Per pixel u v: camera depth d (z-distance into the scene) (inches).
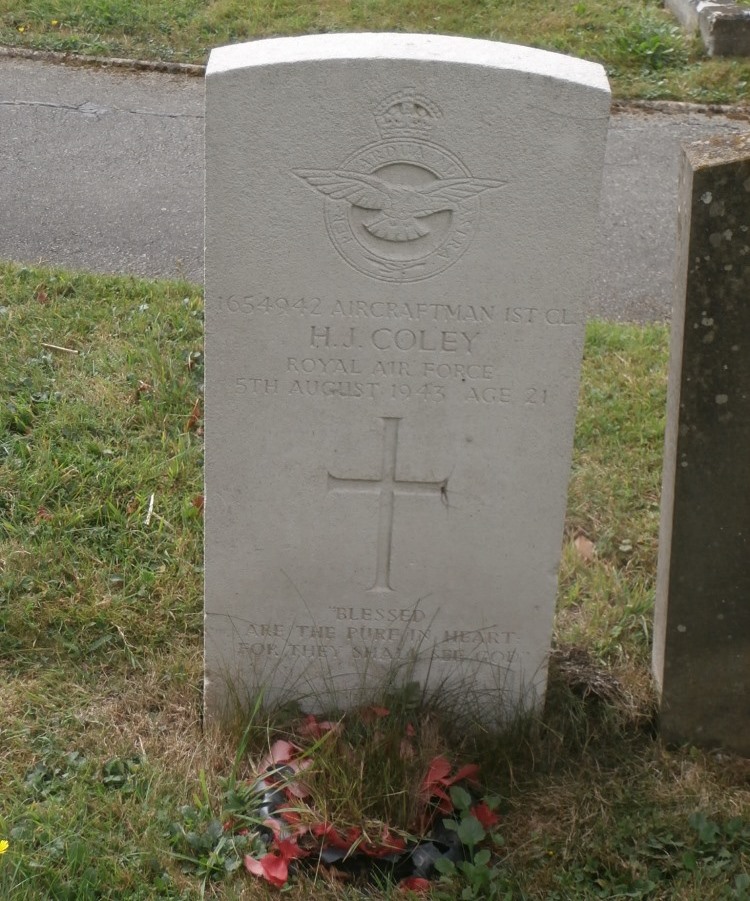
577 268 82.8
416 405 85.7
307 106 79.8
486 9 203.0
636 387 118.7
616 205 156.7
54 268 131.4
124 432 110.3
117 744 90.4
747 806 88.9
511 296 83.4
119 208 149.7
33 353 117.6
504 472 87.2
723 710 91.5
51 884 82.4
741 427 85.5
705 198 81.9
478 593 90.1
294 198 81.4
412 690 91.8
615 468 111.0
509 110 80.0
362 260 82.7
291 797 87.3
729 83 189.2
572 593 100.4
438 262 82.7
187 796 87.9
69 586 98.2
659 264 143.5
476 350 84.6
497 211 81.8
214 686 92.1
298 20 197.8
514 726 91.7
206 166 80.7
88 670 94.3
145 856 84.4
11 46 191.2
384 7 201.8
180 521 103.7
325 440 86.5
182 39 195.2
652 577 102.6
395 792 86.7
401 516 88.3
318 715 92.8
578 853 86.3
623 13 204.5
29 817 85.5
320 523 88.4
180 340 120.4
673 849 86.9
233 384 85.1
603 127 80.2
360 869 85.6
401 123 80.2
